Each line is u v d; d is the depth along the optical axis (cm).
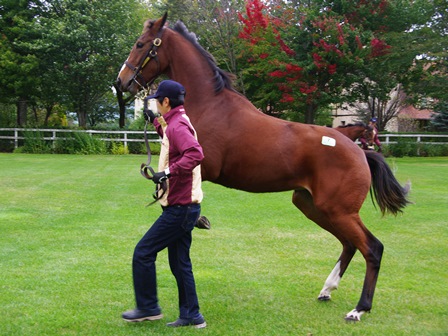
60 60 2344
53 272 505
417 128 3275
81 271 511
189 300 380
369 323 399
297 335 374
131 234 673
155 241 365
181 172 346
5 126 2384
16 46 2345
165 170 347
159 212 828
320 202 419
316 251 616
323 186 417
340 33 1808
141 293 373
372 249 416
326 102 2059
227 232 705
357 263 575
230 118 431
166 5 2381
